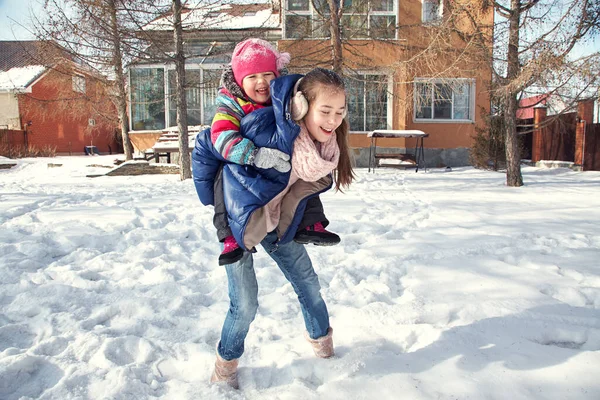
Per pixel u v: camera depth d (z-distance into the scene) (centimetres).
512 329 300
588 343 284
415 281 398
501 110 1575
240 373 254
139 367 257
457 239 544
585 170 1469
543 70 931
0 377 244
